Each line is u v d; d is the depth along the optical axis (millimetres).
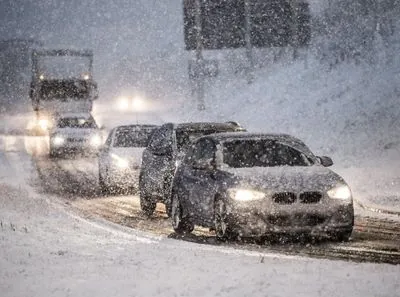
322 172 29484
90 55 111688
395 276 19453
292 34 123312
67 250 25188
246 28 125875
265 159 31000
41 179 61188
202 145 32938
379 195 43219
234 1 126188
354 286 18203
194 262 22016
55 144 82688
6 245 26656
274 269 20453
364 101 83125
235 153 31141
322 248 27078
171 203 33500
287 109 98312
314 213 27875
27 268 22031
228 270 20516
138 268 21250
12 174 65562
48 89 110875
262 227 27781
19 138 117312
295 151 31672
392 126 70938
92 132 84500
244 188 28156
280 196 27922
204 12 128125
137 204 44438
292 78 113125
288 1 122875
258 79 128625
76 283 19547
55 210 39094
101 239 28438
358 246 27516
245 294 17453
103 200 46656
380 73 91312
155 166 38469
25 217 35000
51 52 111188
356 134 72375
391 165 56688
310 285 18359
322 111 87562
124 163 49156
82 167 72250
